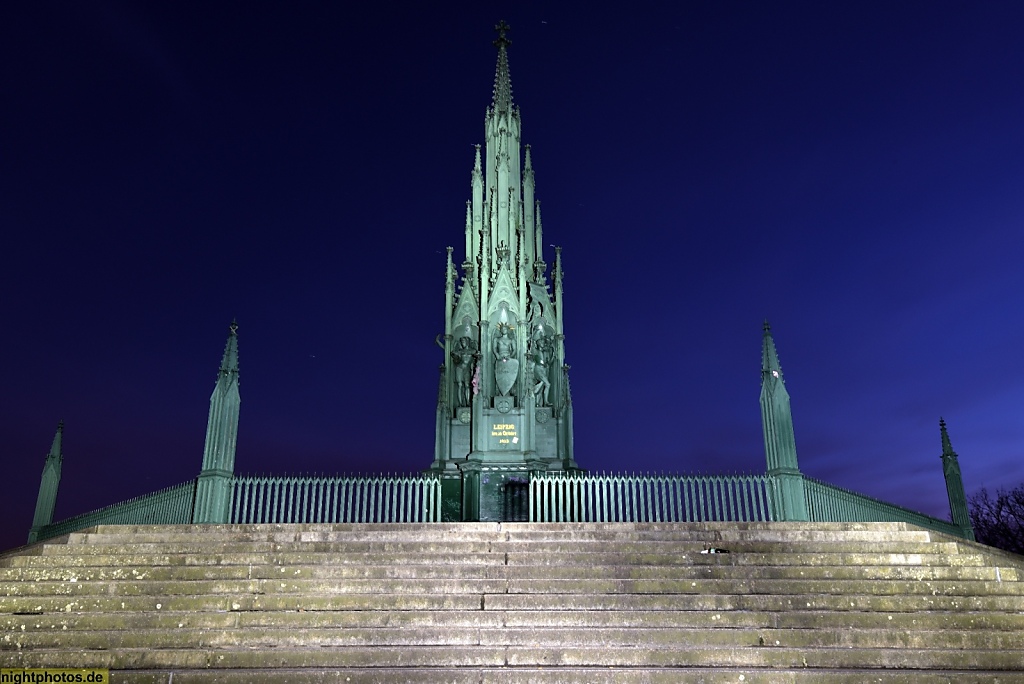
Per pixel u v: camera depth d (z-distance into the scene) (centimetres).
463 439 2833
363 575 1419
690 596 1307
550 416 2875
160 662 1127
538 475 2648
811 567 1419
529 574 1420
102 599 1304
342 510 2217
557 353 2964
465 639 1192
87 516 2333
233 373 2297
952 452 2944
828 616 1241
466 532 1644
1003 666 1121
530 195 3247
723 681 1065
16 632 1194
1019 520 5075
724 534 1622
